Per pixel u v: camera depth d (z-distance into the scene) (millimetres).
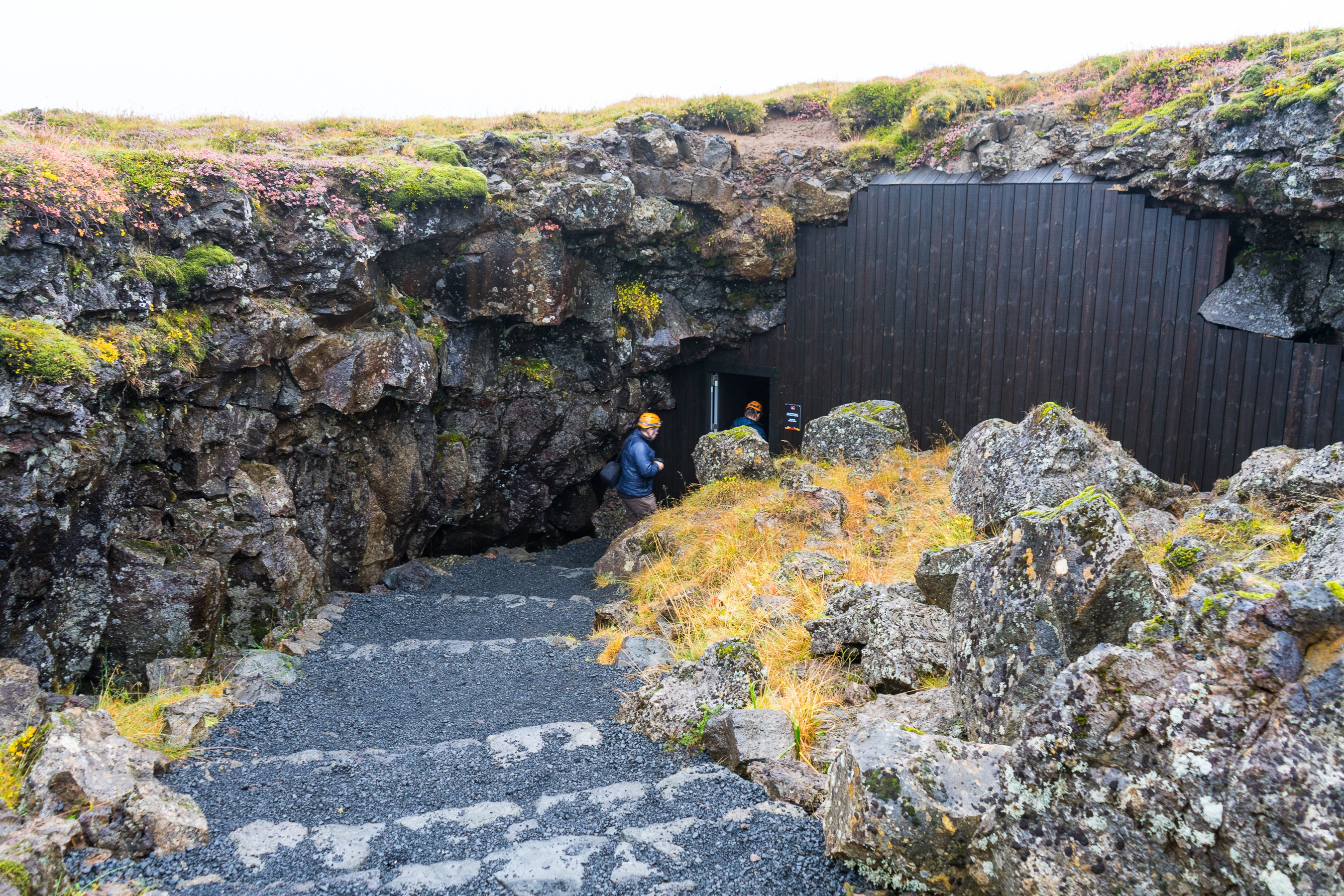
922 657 4680
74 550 5848
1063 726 2338
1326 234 7832
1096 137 9500
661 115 11398
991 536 6633
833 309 11594
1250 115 7922
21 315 5410
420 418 10109
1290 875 1888
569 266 10641
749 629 6180
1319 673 1979
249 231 7453
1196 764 2082
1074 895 2264
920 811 2623
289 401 7969
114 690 5855
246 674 6148
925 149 10945
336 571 9062
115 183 6430
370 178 8695
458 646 7043
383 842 3318
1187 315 8922
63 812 3242
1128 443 9445
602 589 9352
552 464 12227
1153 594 3156
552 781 4121
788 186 11477
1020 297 10023
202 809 3770
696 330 12500
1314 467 5727
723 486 9820
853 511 8258
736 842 3088
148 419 6531
